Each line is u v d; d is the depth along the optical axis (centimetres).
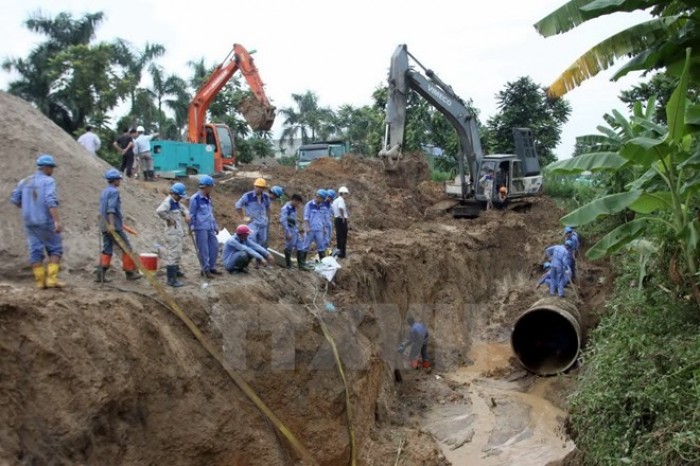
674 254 1061
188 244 1394
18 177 1184
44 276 933
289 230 1427
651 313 1005
